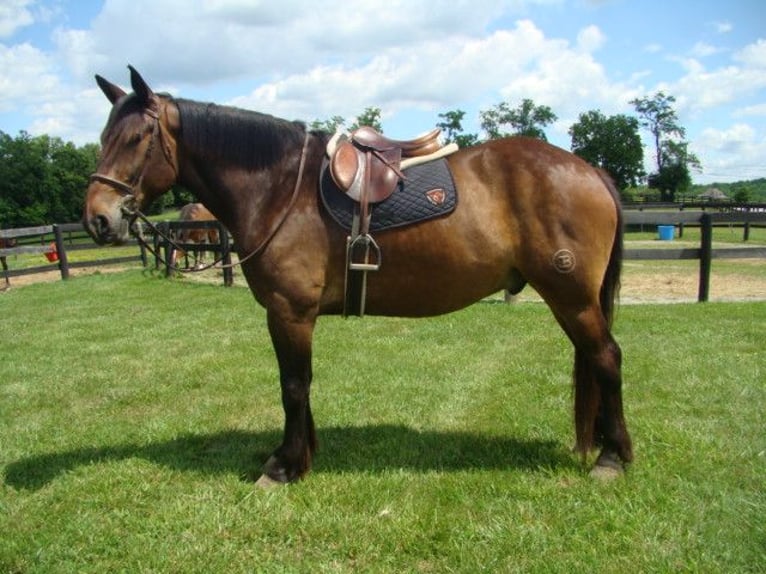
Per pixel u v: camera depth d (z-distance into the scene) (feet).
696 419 12.78
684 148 190.39
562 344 19.98
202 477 11.07
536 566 7.99
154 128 9.77
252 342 21.99
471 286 10.16
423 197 9.68
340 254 9.89
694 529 8.64
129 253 63.67
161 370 18.66
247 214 10.02
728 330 20.61
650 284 34.12
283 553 8.63
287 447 10.58
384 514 9.43
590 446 10.62
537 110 176.96
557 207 9.61
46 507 10.16
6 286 40.34
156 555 8.61
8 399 16.30
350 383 16.48
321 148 10.27
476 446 12.10
